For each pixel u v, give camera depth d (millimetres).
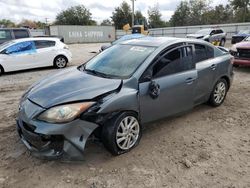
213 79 5020
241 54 9000
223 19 72562
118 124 3391
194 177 3150
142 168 3309
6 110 5441
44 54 10758
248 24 33438
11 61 9875
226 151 3748
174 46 4199
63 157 3119
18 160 3457
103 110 3236
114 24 71938
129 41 4750
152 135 4188
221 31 22375
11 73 10180
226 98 6176
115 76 3797
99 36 42125
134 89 3584
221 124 4668
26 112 3246
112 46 4805
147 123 3922
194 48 4594
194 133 4293
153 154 3629
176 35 43344
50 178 3109
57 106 3121
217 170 3297
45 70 10812
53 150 3121
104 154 3605
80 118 3121
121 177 3131
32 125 3109
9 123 4684
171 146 3855
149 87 3715
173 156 3592
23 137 3439
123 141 3537
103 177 3129
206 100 5121
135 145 3738
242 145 3934
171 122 4699
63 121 3045
